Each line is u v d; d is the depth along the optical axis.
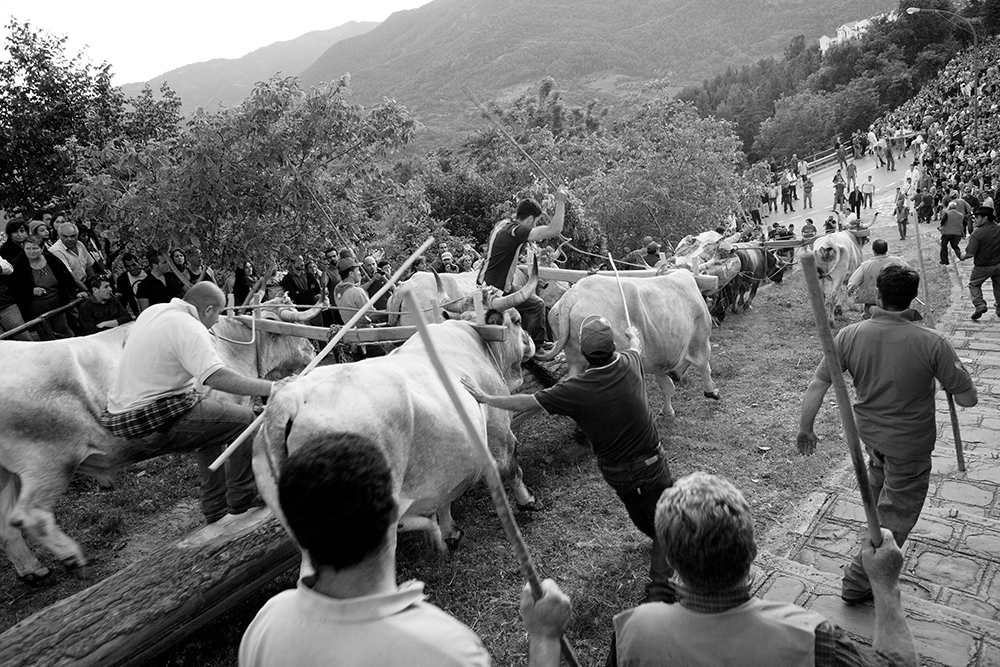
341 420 3.35
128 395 4.33
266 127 9.32
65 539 4.56
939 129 38.41
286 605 1.65
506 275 6.13
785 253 18.94
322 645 1.54
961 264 15.62
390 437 3.54
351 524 1.55
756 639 1.95
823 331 2.66
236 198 9.32
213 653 4.24
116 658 3.54
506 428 5.11
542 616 1.93
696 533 1.96
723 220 19.56
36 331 7.79
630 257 13.21
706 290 8.36
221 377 4.15
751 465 6.34
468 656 1.55
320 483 1.56
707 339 7.91
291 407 3.44
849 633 3.90
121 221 9.32
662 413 7.67
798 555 4.92
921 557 4.75
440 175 26.88
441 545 4.20
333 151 10.18
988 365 8.66
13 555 4.91
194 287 4.71
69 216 10.45
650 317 6.83
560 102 43.44
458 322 5.14
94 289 7.31
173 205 8.97
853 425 2.73
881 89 66.44
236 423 4.74
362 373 3.67
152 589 3.78
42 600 4.89
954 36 70.44
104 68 13.57
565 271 7.91
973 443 6.51
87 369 4.77
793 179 35.94
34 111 12.46
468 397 4.25
